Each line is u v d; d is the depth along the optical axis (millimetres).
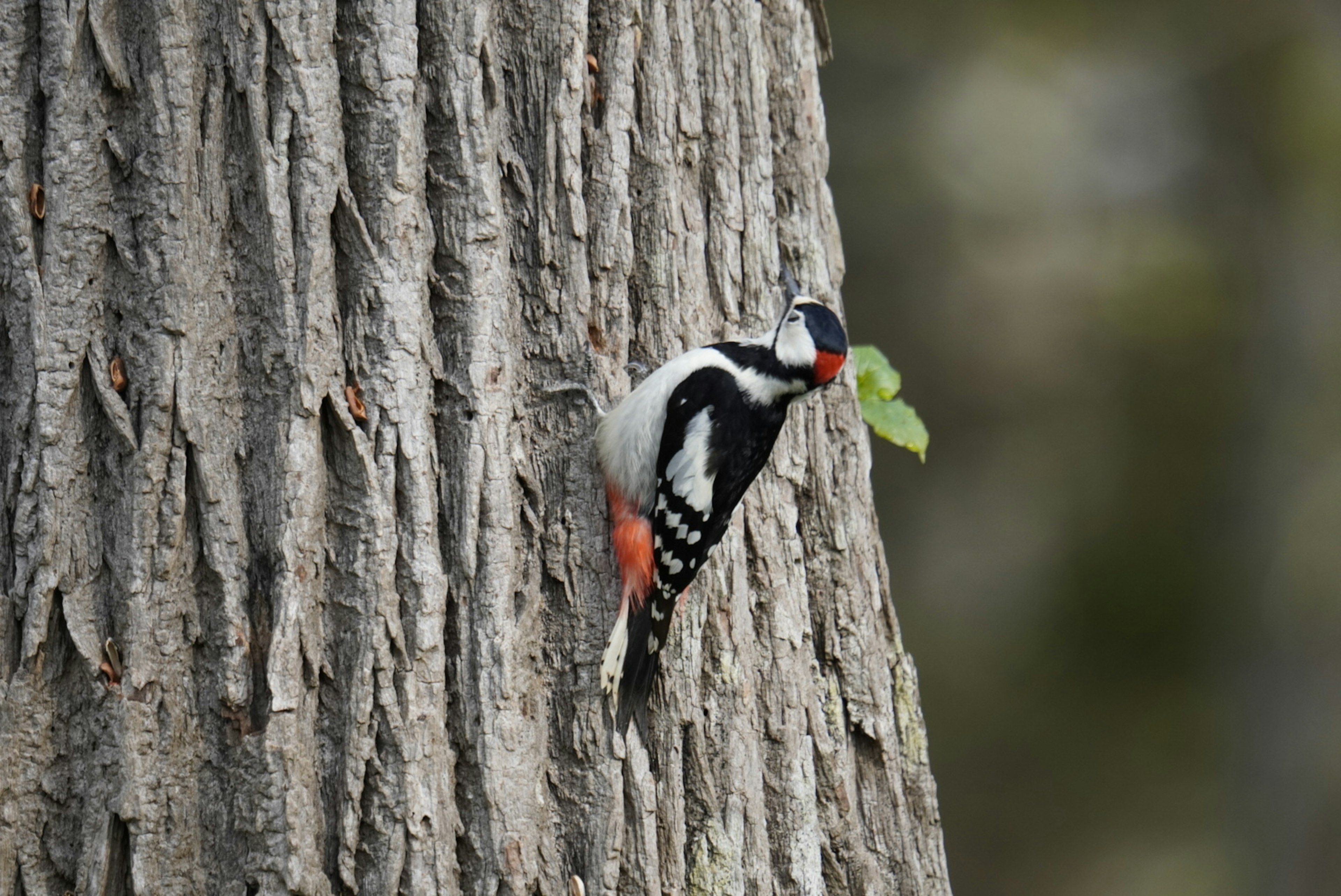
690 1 9711
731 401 9258
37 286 7484
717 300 9844
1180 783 26516
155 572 7516
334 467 7824
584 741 8500
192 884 7484
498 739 8023
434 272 8234
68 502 7477
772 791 9453
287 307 7691
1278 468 26703
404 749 7715
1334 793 25938
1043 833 26000
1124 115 27141
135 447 7531
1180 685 26922
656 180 9422
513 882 7934
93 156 7574
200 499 7578
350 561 7781
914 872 10242
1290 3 26719
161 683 7504
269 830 7457
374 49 7926
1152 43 27078
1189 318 26750
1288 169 26969
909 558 27188
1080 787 26422
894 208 26516
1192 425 26953
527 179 8828
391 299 7922
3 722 7352
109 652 7500
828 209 10828
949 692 26859
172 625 7547
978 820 26141
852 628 10242
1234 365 26906
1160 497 27062
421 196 8094
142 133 7598
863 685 10195
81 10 7520
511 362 8508
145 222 7590
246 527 7660
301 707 7613
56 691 7461
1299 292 26750
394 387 7906
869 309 26703
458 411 8180
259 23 7684
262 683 7586
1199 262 26906
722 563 9422
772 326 9953
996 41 26672
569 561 8781
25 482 7426
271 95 7719
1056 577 27234
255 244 7723
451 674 8047
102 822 7383
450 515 8125
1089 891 25734
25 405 7465
